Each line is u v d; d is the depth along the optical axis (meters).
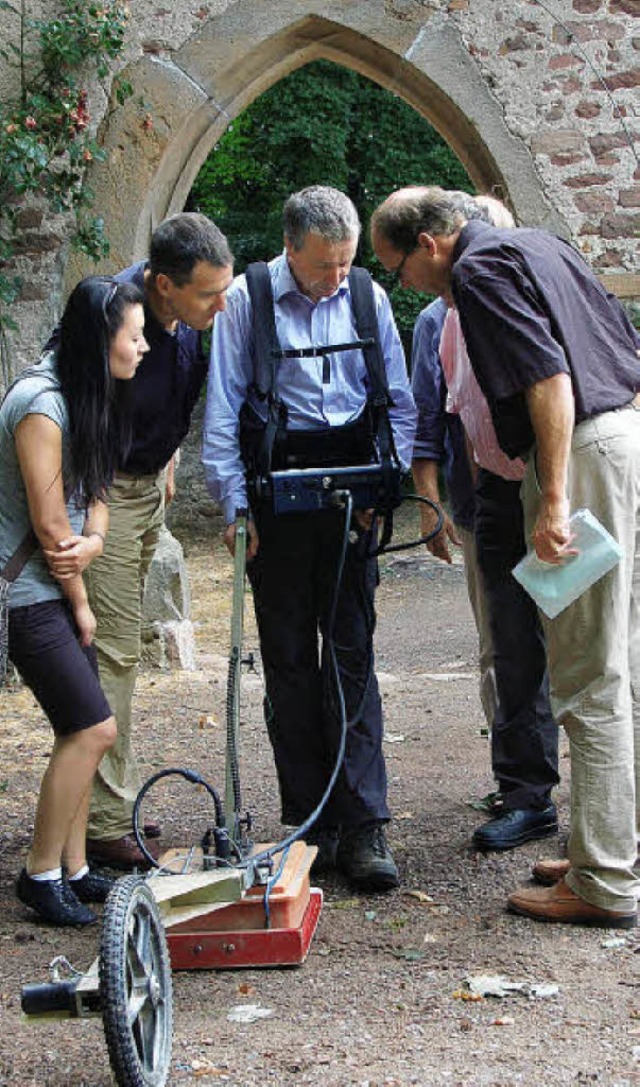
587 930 3.83
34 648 3.87
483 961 3.63
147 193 7.48
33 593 3.87
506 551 4.59
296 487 4.07
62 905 4.00
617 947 3.69
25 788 5.55
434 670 8.41
